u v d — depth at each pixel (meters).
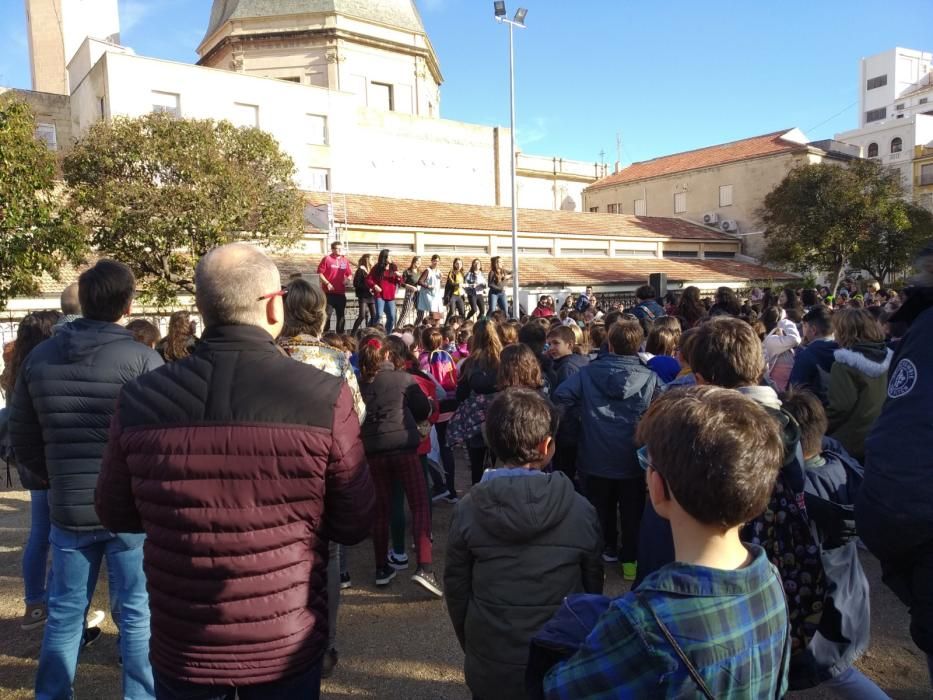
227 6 31.73
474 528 2.36
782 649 1.28
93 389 2.76
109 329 2.91
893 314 2.41
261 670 1.81
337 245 14.43
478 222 25.86
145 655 2.79
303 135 27.03
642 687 1.19
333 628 3.48
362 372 4.42
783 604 1.30
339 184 28.09
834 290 28.17
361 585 4.54
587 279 25.14
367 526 2.02
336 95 27.94
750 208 37.31
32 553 3.87
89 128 13.96
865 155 54.53
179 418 1.84
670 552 2.74
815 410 2.77
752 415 1.30
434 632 3.88
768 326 7.53
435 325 8.44
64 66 34.03
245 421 1.81
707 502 1.22
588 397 4.33
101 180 13.18
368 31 31.17
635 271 27.80
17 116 10.18
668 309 11.70
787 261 29.25
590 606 1.49
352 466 1.91
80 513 2.75
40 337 4.00
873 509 2.22
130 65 22.33
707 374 2.64
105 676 3.43
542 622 2.25
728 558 1.28
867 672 3.35
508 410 2.52
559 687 1.28
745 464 1.21
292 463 1.81
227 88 24.67
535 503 2.27
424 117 32.62
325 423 1.85
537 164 45.50
